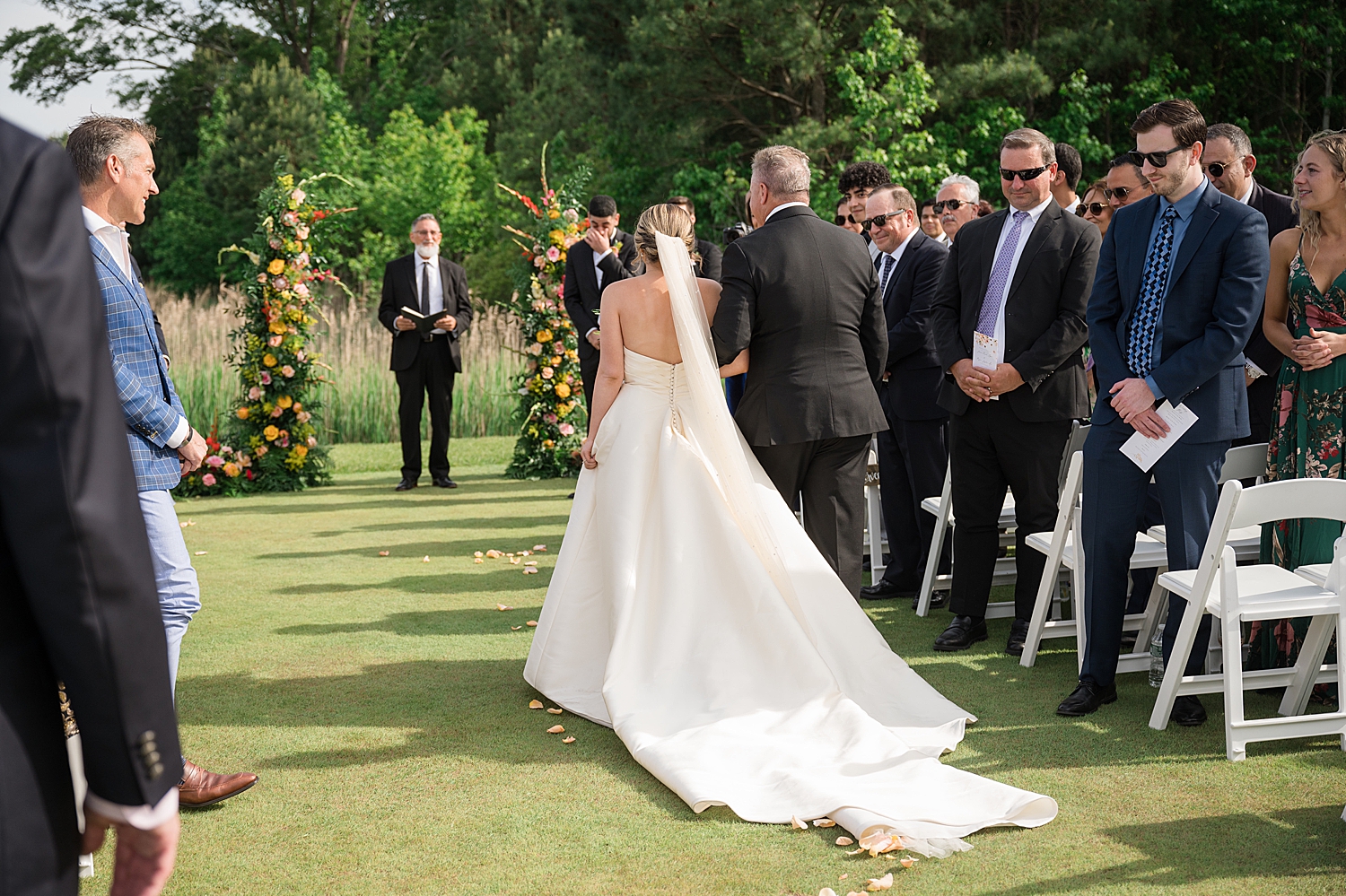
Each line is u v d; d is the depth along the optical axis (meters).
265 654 4.38
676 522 3.67
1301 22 17.28
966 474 4.41
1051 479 4.31
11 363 1.03
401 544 6.60
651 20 19.44
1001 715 3.58
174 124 34.62
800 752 3.16
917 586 5.32
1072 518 3.96
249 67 34.06
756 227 4.11
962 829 2.69
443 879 2.52
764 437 3.90
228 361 8.98
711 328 3.79
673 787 2.97
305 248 8.97
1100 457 3.66
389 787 3.07
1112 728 3.44
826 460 3.99
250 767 3.22
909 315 5.12
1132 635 4.51
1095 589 3.66
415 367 8.67
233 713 3.69
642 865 2.58
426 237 8.57
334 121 27.94
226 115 30.02
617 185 21.25
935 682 3.96
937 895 2.39
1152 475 3.78
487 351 12.63
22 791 1.06
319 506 8.05
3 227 1.04
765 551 3.67
